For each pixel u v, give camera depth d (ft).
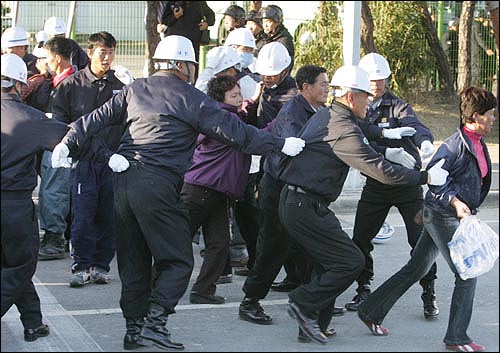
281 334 18.21
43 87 25.00
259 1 37.50
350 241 16.92
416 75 52.47
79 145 16.56
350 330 18.63
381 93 19.66
